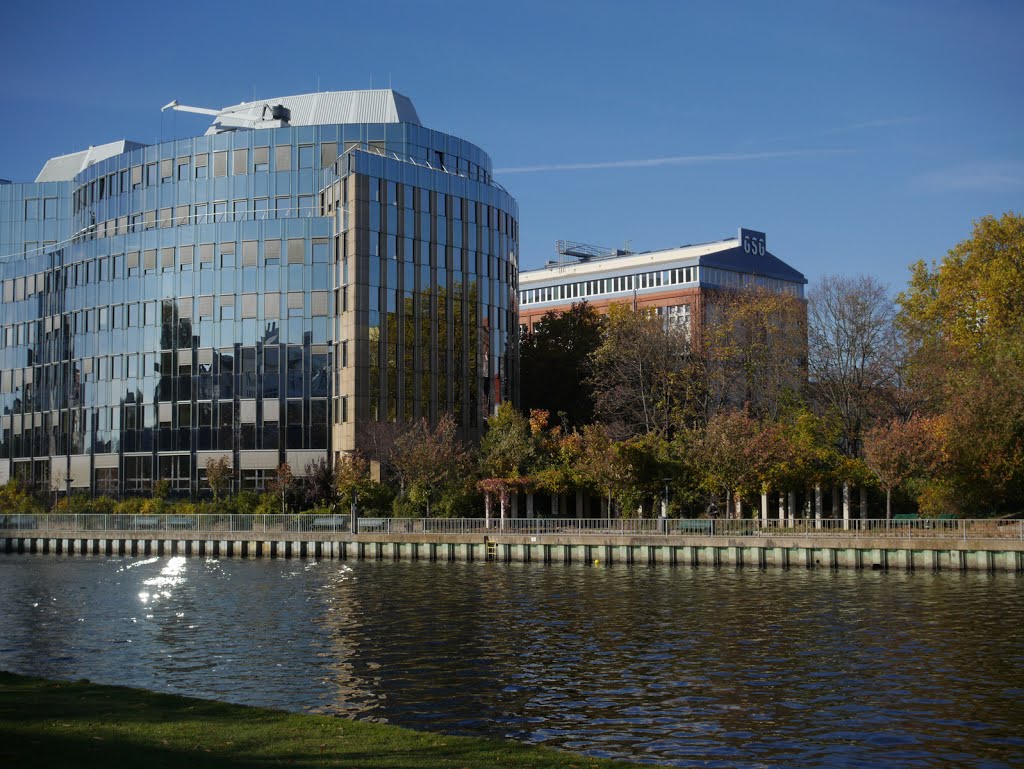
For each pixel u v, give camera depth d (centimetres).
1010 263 8238
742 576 6338
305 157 10744
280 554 8262
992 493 7094
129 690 2552
